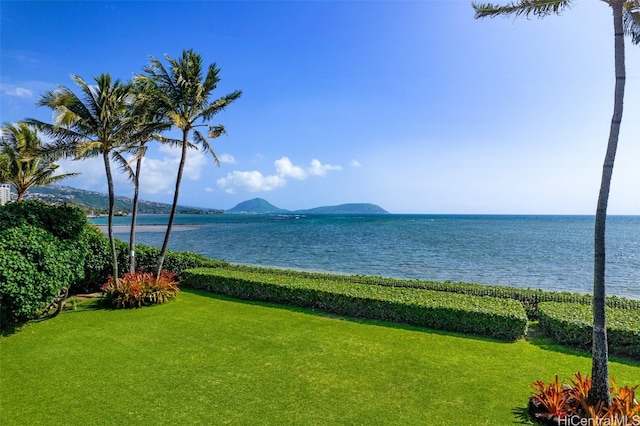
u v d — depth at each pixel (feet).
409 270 86.43
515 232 220.02
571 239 168.86
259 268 64.08
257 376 25.96
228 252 120.88
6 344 32.63
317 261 100.12
